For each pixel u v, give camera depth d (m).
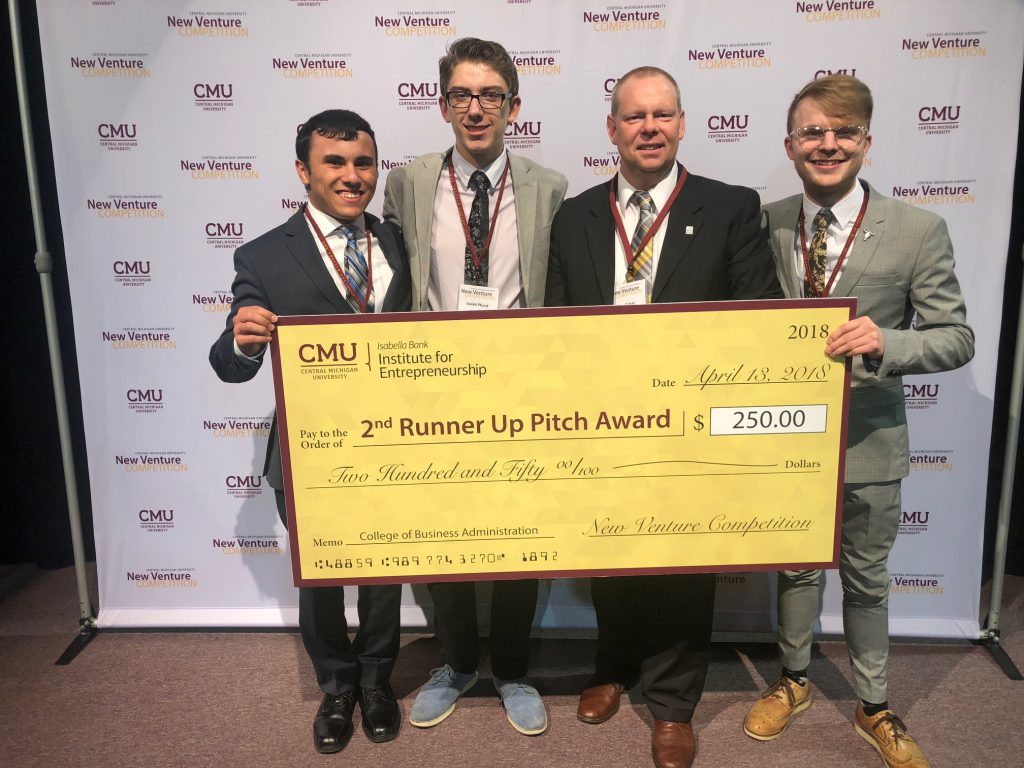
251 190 2.29
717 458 1.66
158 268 2.34
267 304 1.79
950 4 2.07
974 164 2.15
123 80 2.22
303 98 2.23
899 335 1.60
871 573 1.86
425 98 2.21
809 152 1.67
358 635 2.10
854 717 2.07
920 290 1.72
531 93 2.20
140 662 2.40
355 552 1.71
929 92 2.12
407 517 1.69
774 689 2.08
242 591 2.57
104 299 2.37
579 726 2.07
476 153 1.86
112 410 2.44
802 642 2.04
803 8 2.11
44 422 2.85
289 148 2.26
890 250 1.71
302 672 2.34
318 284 1.77
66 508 2.96
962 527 2.39
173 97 2.23
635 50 2.16
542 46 2.17
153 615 2.58
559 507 1.69
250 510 2.52
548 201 1.94
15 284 2.72
